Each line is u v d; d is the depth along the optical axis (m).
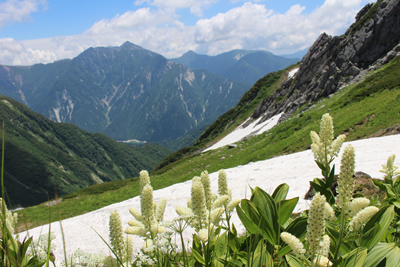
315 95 48.31
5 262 1.59
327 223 2.70
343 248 2.39
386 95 27.03
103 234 14.29
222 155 45.59
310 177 14.59
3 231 1.54
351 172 2.11
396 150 14.80
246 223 2.40
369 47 44.94
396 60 37.59
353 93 34.91
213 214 2.33
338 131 24.61
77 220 17.66
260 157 30.78
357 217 2.01
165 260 2.16
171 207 16.75
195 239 3.02
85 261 1.85
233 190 17.09
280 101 65.88
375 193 7.47
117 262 1.96
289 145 29.22
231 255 2.68
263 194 2.51
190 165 46.28
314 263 1.77
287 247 2.25
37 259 2.02
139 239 9.98
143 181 2.25
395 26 42.41
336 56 48.91
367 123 23.19
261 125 62.44
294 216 3.35
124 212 17.95
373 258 1.98
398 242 2.83
